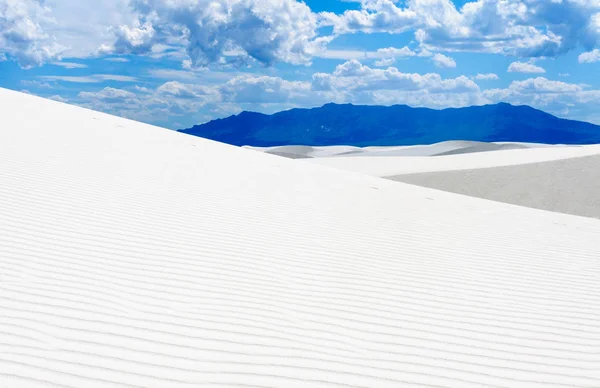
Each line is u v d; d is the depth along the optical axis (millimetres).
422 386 3816
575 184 24188
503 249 7910
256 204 9188
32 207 7316
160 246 6395
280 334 4414
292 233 7664
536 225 10086
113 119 19031
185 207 8352
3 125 13195
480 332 4820
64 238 6258
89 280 5129
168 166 11602
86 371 3566
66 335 4008
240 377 3693
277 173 13047
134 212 7727
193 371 3711
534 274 6715
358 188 12375
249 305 4957
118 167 10641
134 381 3514
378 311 5121
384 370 3992
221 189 10055
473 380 3963
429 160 34031
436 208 10883
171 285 5250
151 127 19375
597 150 30922
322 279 5879
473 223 9688
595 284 6438
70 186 8688
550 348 4586
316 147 86500
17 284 4828
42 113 16375
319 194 10914
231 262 6121
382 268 6480
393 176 27438
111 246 6184
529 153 32688
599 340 4801
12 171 9133
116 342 3994
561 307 5586
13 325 4062
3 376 3393
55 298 4629
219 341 4184
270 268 6062
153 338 4121
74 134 13711
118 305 4645
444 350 4410
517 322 5105
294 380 3721
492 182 25422
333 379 3787
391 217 9484
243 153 16562
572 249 8227
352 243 7477
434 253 7375
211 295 5105
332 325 4707
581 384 4012
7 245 5805
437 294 5723
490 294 5852
